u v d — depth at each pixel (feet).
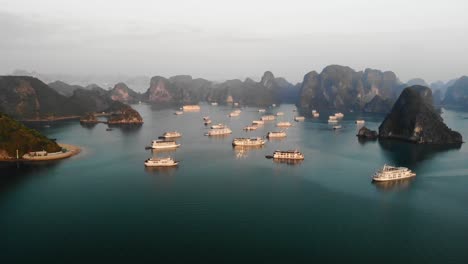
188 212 516.73
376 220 496.64
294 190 616.39
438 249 420.36
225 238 440.04
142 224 477.36
